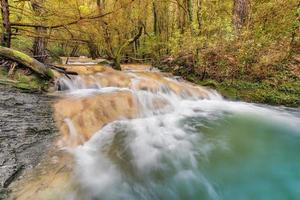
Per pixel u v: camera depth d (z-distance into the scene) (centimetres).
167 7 1257
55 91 550
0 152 302
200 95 721
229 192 356
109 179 331
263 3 900
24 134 349
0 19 650
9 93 448
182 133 498
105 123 449
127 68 981
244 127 549
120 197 315
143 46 1250
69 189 285
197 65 818
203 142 473
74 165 326
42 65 562
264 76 750
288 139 505
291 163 426
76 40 757
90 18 701
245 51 749
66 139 371
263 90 724
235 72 770
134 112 525
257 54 768
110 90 621
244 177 386
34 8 653
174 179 366
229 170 400
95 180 318
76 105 464
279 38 830
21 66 530
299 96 683
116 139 421
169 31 1229
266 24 866
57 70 651
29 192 263
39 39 782
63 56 1404
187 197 341
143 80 726
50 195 268
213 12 958
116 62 924
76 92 576
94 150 375
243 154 446
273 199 345
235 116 607
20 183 270
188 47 845
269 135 518
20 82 499
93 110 460
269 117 607
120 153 389
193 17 1107
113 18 844
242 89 746
